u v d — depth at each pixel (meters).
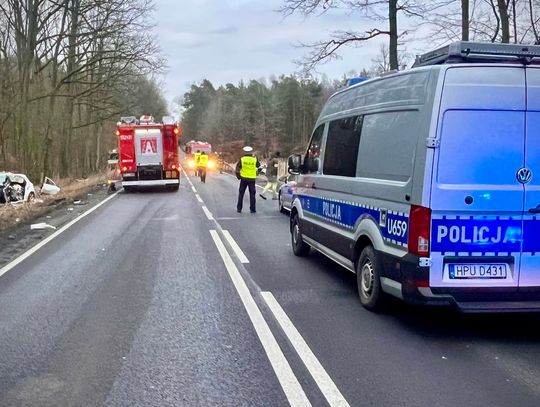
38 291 6.91
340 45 16.94
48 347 4.95
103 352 4.82
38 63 28.05
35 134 27.81
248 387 4.12
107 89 34.00
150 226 13.00
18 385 4.16
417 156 5.13
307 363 4.57
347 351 4.84
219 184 29.77
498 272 5.10
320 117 8.38
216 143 111.88
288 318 5.78
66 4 26.89
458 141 5.01
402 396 3.96
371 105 6.32
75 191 23.88
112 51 28.45
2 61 26.84
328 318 5.78
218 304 6.30
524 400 3.89
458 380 4.23
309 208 8.48
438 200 5.00
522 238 5.09
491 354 4.79
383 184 5.73
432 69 5.16
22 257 9.25
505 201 5.04
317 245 8.08
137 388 4.11
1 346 4.97
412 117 5.32
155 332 5.34
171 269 8.18
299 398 3.93
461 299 5.07
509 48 5.28
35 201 18.39
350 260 6.61
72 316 5.86
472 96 5.01
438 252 5.03
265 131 99.50
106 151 54.72
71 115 33.84
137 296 6.64
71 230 12.41
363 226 6.16
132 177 24.44
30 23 25.77
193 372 4.39
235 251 9.66
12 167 26.64
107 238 11.20
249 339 5.14
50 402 3.89
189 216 15.01
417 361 4.62
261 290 6.94
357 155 6.54
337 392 4.02
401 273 5.25
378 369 4.45
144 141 24.33
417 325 5.57
